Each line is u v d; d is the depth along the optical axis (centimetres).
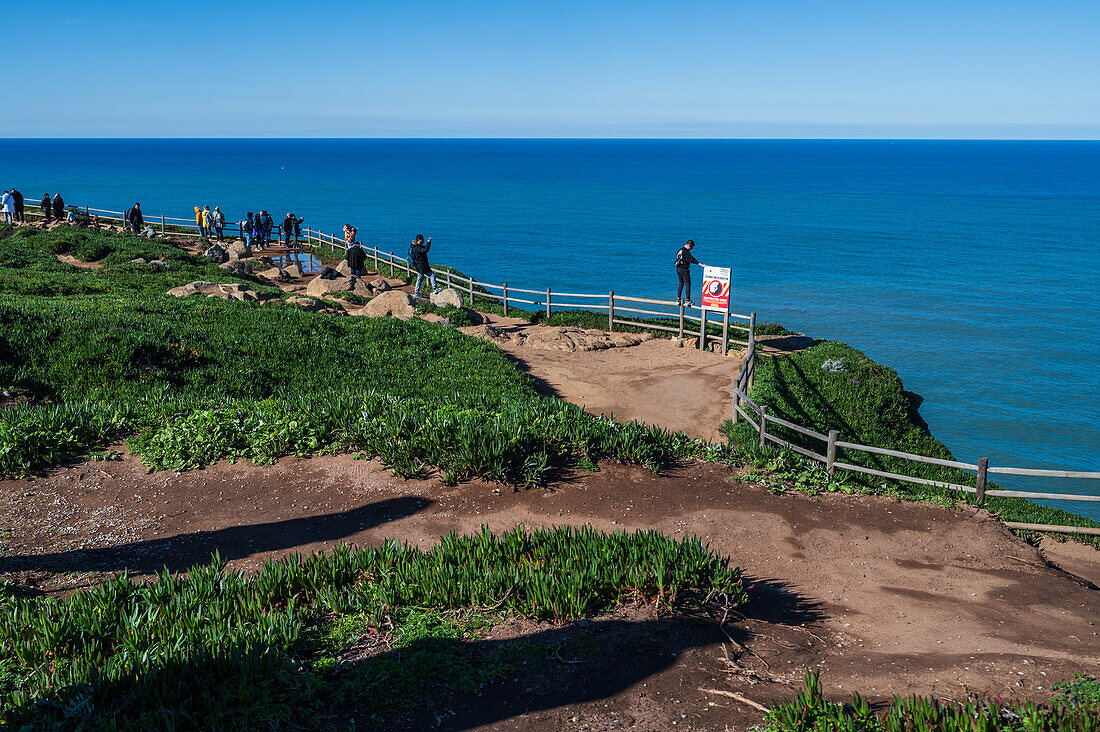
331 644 608
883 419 1852
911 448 1742
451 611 668
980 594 812
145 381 1434
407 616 656
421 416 1155
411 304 2484
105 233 3738
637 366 2016
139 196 12194
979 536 962
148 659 535
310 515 933
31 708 485
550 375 1912
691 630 662
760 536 931
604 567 714
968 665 617
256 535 878
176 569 790
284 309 2139
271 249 4281
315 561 725
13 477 981
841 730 490
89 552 816
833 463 1126
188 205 10856
